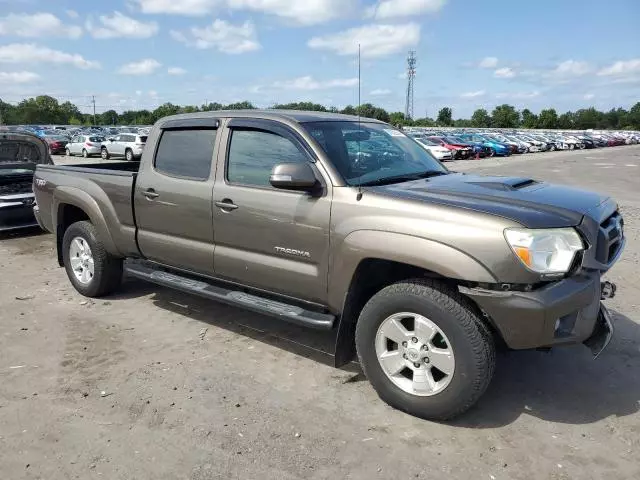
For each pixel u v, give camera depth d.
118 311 5.32
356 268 3.48
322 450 3.09
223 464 2.96
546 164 29.62
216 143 4.36
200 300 5.65
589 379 3.93
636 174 22.25
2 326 4.92
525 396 3.69
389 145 4.41
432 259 3.13
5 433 3.24
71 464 2.96
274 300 4.16
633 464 2.97
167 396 3.68
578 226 3.15
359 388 3.81
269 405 3.57
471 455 3.04
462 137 42.88
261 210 3.96
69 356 4.30
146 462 2.98
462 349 3.13
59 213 5.81
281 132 3.99
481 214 3.09
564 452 3.07
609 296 3.41
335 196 3.60
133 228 5.03
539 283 3.04
